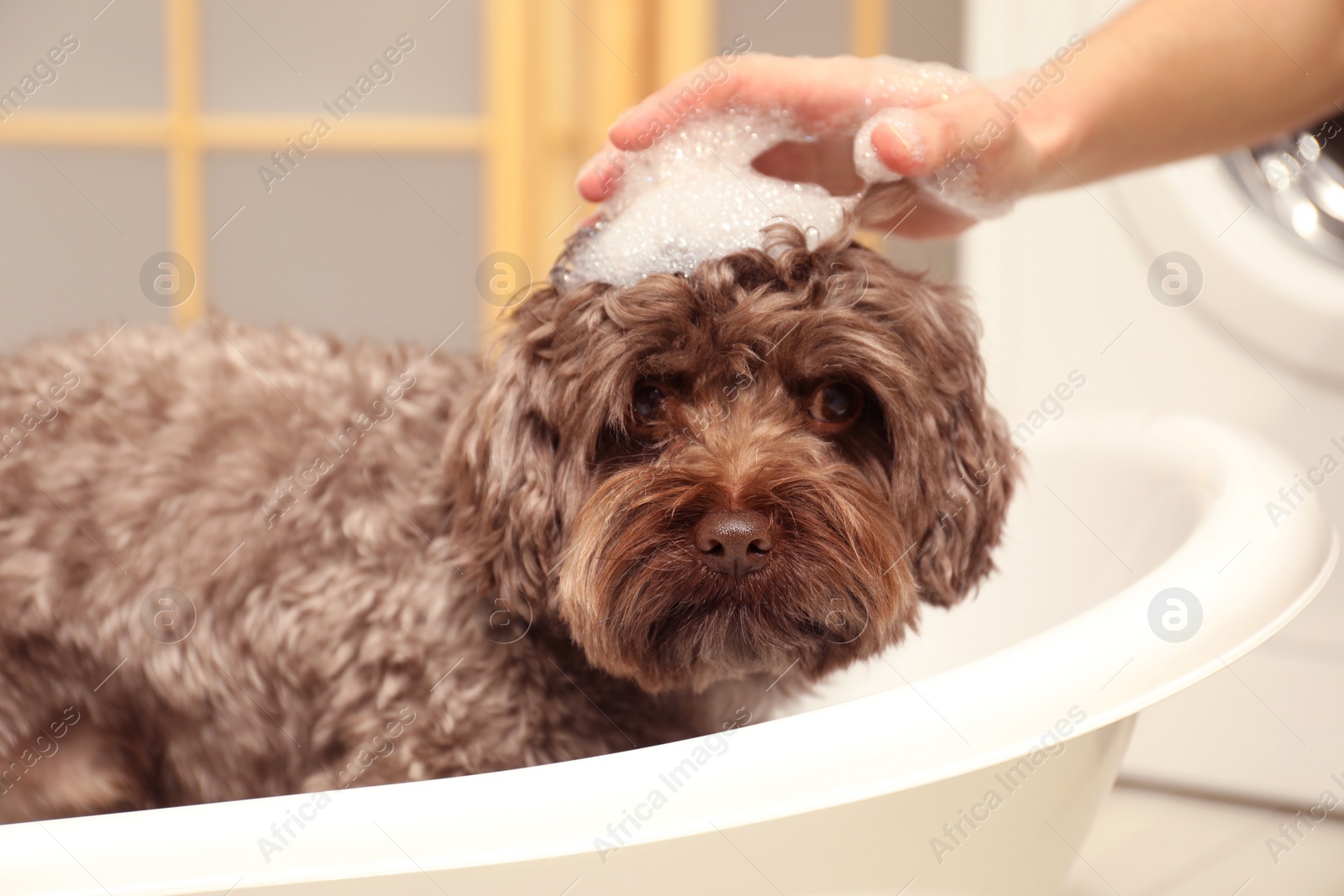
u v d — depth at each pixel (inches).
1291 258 122.4
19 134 170.2
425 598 82.9
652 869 52.8
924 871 59.0
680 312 75.5
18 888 46.6
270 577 84.0
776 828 53.5
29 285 173.3
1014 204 90.1
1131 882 102.6
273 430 87.2
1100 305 131.1
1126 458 103.5
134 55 170.7
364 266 179.2
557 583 80.1
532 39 177.9
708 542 71.8
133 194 173.5
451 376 94.4
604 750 85.6
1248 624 63.7
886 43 175.3
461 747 80.9
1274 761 118.5
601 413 76.6
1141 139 92.2
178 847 48.1
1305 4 93.5
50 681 85.7
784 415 77.8
